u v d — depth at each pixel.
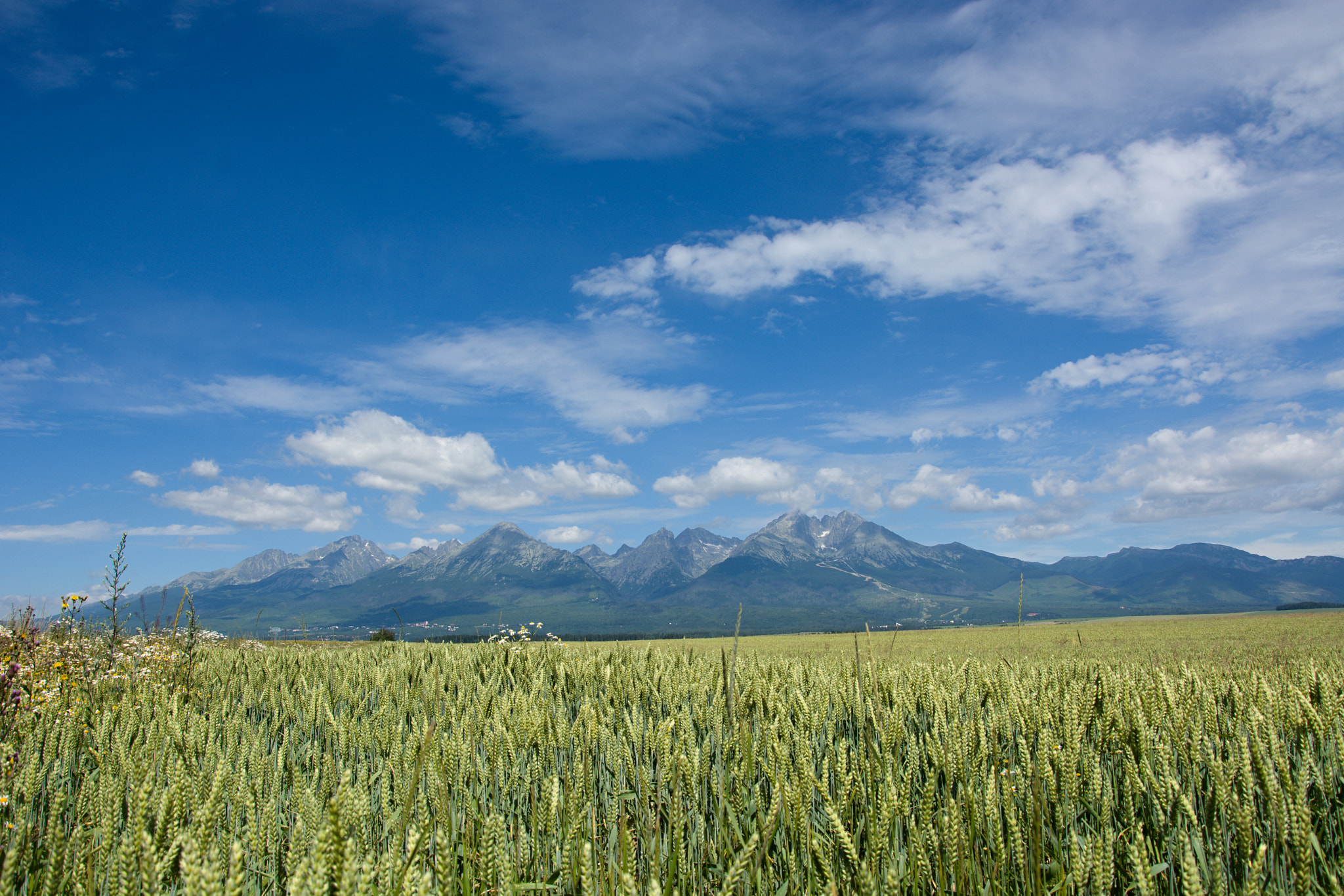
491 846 2.23
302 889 1.63
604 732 4.46
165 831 2.48
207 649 11.92
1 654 7.18
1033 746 4.11
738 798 3.55
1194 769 3.45
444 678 8.16
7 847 2.64
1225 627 46.22
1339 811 3.40
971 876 2.64
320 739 5.48
